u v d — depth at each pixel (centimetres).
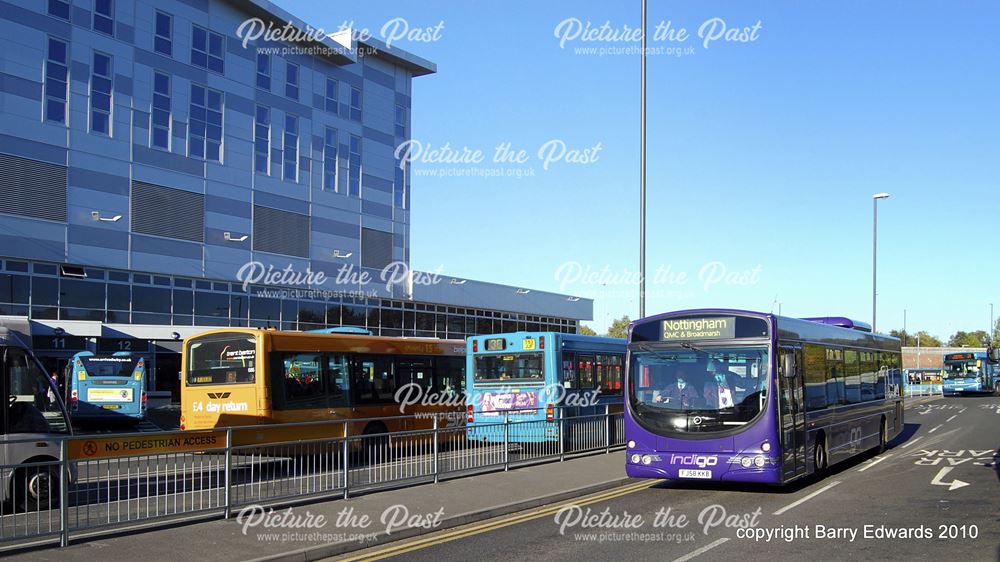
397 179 4838
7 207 3048
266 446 1166
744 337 1362
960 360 6225
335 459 1279
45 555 886
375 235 4644
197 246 3691
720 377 1360
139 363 3008
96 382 2939
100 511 976
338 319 4319
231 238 3834
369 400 1931
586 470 1645
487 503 1251
